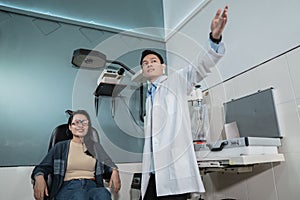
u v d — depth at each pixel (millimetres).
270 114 1334
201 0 2062
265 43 1434
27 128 1747
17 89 1795
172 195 1006
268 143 1195
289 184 1223
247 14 1577
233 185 1546
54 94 1897
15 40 1889
